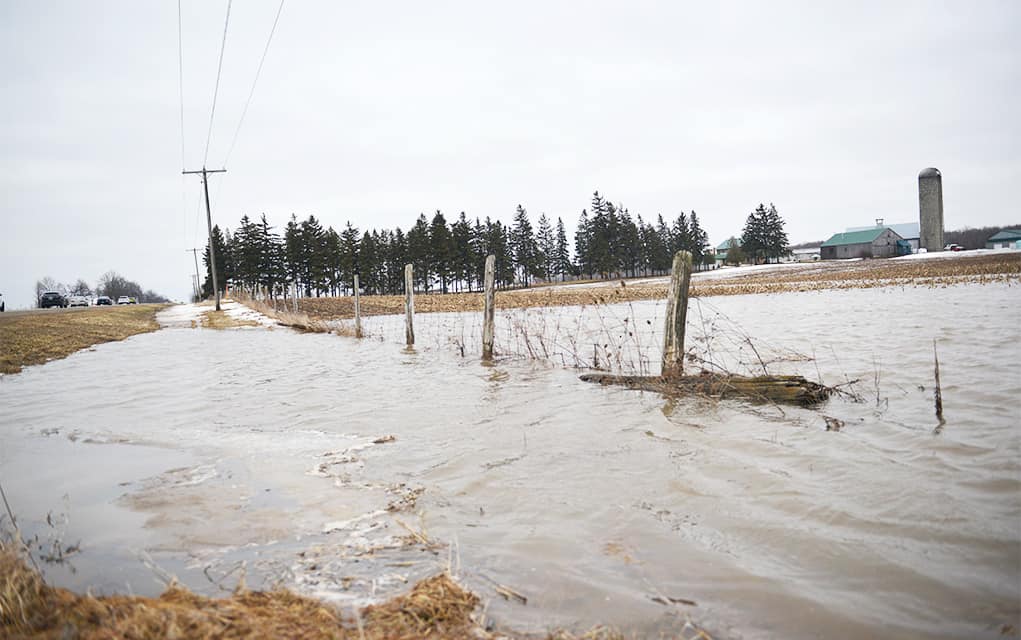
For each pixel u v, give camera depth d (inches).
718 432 267.4
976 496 181.9
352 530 170.9
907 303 954.1
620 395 361.4
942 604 126.8
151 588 136.3
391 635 107.7
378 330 1001.5
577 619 120.6
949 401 298.2
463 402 355.3
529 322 861.2
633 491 198.1
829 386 353.1
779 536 161.5
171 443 278.5
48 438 295.1
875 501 181.8
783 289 1891.0
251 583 137.7
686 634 116.3
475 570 143.3
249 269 4030.5
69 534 172.7
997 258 2810.0
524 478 213.3
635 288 2379.4
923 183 4271.7
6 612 105.7
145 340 914.1
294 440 276.8
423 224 4473.4
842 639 115.2
